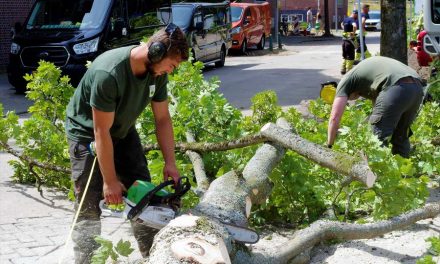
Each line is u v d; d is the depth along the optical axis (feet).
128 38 51.06
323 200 17.92
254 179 14.08
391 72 19.62
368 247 15.51
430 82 32.78
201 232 9.98
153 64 11.98
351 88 19.84
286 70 69.41
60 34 48.70
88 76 12.75
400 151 21.24
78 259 13.19
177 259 9.03
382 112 19.52
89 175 13.04
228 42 75.72
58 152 21.83
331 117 19.42
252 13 95.66
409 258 14.79
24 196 21.25
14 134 22.15
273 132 15.51
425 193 16.78
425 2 44.27
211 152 18.47
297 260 13.89
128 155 13.85
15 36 49.52
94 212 13.23
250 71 68.85
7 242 16.38
